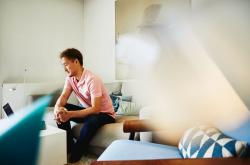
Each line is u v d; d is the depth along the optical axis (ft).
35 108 8.70
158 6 8.25
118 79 10.81
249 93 2.94
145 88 8.58
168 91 7.11
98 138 6.47
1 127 5.63
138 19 9.52
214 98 3.94
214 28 4.06
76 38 13.17
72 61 7.03
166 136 4.79
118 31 10.77
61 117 6.47
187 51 5.94
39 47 11.68
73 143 6.82
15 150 5.28
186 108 4.99
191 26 5.61
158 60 8.08
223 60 3.66
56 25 12.32
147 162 2.25
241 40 3.19
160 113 5.22
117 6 10.82
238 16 3.28
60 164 5.49
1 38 10.39
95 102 6.62
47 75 11.96
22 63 11.08
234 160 2.27
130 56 10.00
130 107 8.39
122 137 5.99
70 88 7.61
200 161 2.26
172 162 2.24
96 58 12.64
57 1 12.35
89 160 6.40
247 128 2.80
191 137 3.71
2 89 9.69
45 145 5.23
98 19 12.40
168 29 7.55
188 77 5.74
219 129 3.71
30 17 11.36
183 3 7.00
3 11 10.47
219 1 3.88
